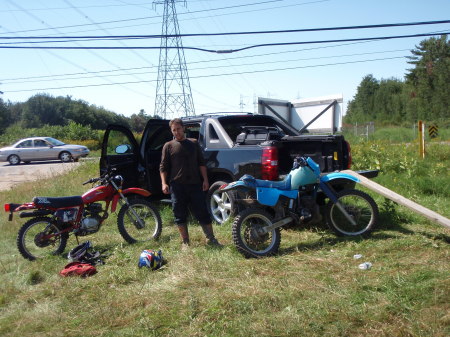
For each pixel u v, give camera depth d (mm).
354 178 5648
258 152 6125
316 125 10211
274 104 10188
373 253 5000
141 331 3467
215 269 4734
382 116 67625
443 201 7605
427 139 25344
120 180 6047
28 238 6523
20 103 78375
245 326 3406
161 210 7742
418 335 3150
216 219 6723
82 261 5250
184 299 4000
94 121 72438
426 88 57500
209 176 6918
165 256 5340
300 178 5383
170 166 5773
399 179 9344
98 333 3498
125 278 4637
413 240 5328
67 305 4074
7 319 3863
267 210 6031
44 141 23969
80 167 15539
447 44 60469
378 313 3484
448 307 3561
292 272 4520
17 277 4945
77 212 5797
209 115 7309
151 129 7617
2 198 10375
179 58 34625
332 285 4117
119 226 6016
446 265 4469
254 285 4203
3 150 23531
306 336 3240
